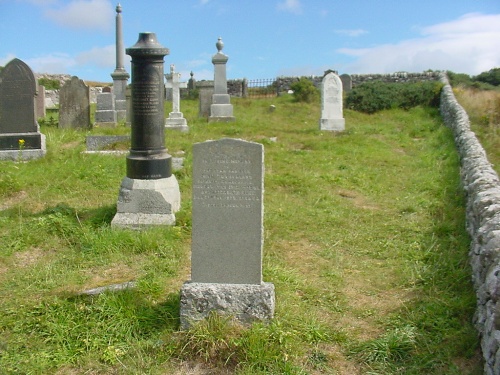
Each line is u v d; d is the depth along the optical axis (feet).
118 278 17.99
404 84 81.66
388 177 34.86
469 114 55.72
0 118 36.27
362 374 12.86
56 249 20.92
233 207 14.39
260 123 63.72
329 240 22.49
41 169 32.22
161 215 23.17
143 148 23.49
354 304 16.53
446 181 32.53
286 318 14.82
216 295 14.19
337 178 33.27
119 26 69.41
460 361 13.00
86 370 13.03
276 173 34.17
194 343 13.37
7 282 17.75
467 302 15.46
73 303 15.37
